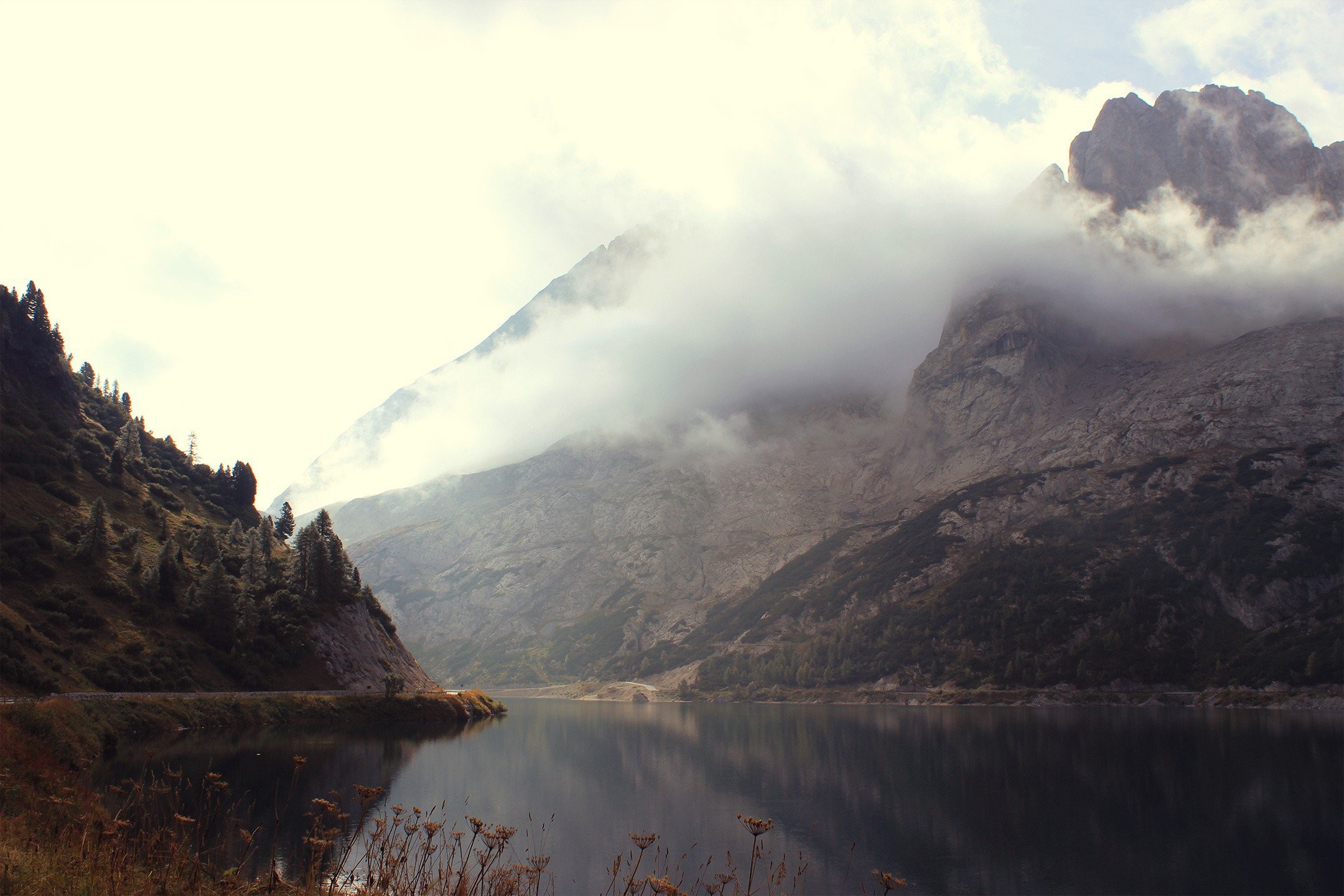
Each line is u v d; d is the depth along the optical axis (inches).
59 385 7372.1
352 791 3161.9
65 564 5315.0
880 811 3585.1
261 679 5772.6
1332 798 3821.4
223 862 1273.4
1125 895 2503.7
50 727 2379.4
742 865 2628.0
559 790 3804.1
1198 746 5521.7
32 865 944.3
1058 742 5890.8
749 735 6806.1
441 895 1048.2
